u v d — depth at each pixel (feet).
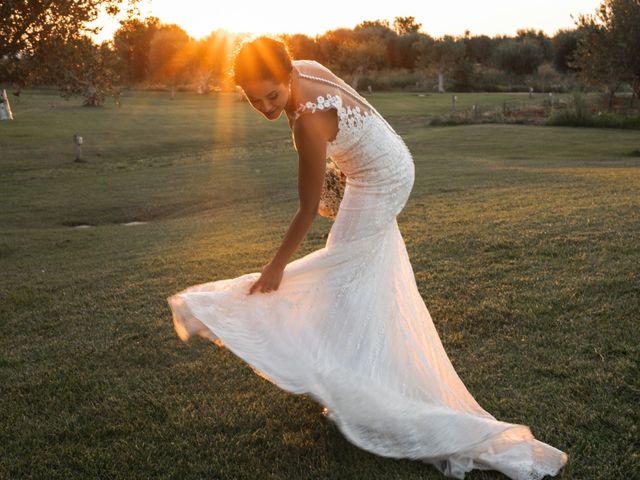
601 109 128.88
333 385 9.05
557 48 250.16
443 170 57.88
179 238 32.99
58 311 18.92
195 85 259.80
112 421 11.44
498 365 12.87
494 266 19.36
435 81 251.19
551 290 16.70
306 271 9.60
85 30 37.37
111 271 24.21
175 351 14.58
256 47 8.24
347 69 267.59
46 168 82.33
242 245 27.81
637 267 17.72
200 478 9.59
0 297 21.36
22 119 137.28
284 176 65.16
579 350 13.16
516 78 252.21
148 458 10.09
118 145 104.22
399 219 30.09
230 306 9.53
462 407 9.81
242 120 144.36
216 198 54.70
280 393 12.15
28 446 10.71
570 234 22.45
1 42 33.65
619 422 10.37
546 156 75.20
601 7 125.08
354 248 9.64
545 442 10.03
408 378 9.54
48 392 12.79
